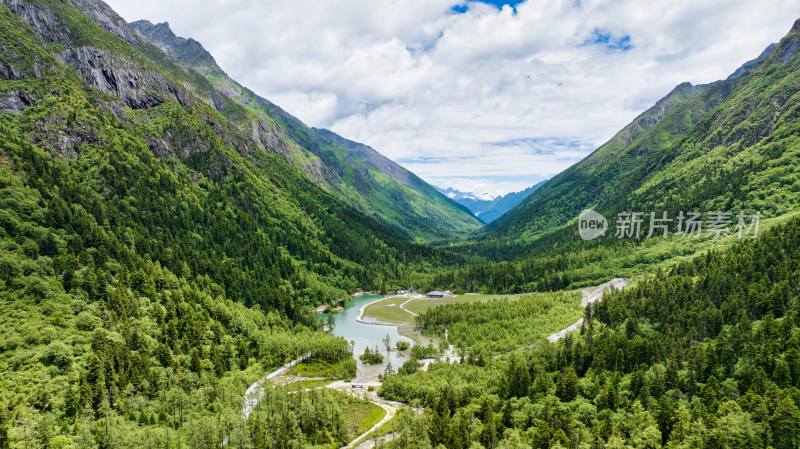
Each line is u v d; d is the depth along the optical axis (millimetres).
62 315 172625
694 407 127062
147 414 146125
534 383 155750
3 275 175750
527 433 131625
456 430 130375
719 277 196125
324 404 149750
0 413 125750
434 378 175375
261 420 141625
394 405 165500
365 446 135000
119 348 165875
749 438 108188
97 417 141375
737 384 133625
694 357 145750
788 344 138500
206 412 155125
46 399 139250
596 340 179750
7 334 155875
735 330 149875
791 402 110188
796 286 170375
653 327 188125
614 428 124188
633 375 145625
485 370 180000
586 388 148875
